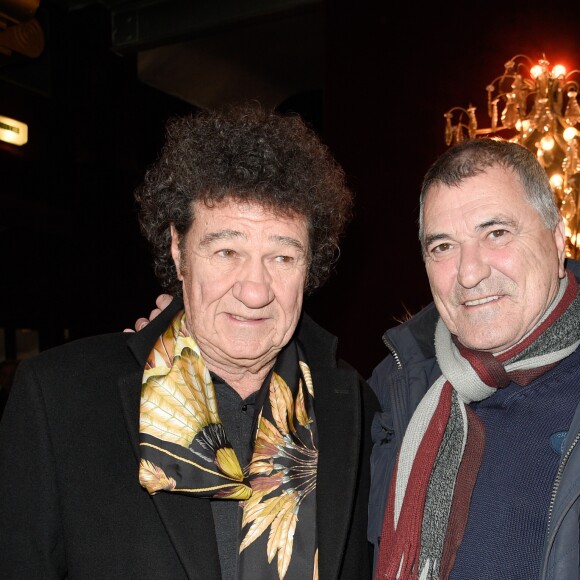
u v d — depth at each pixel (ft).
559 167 13.58
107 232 29.40
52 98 25.90
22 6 14.85
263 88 28.43
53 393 4.86
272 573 4.84
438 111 16.43
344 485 5.13
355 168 17.29
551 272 5.23
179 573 4.72
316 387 5.58
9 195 25.85
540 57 15.25
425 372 5.95
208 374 5.16
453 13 16.35
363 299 17.08
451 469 5.28
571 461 4.61
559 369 5.30
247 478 5.10
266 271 4.86
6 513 4.65
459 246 5.24
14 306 32.58
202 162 4.83
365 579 5.40
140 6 22.97
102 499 4.73
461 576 4.95
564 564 4.51
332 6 17.83
